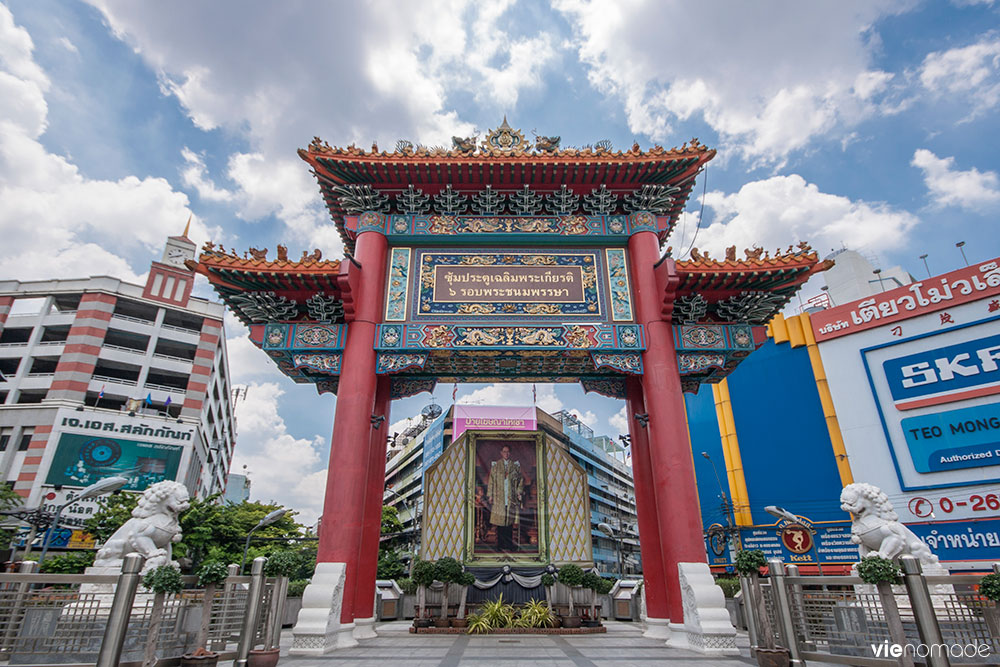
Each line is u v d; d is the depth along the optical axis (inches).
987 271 932.0
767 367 1181.1
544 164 612.7
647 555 602.2
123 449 1731.1
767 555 1076.5
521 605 705.6
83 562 881.5
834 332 1096.8
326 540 488.7
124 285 1985.7
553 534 753.6
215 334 2116.1
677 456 520.7
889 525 436.8
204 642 321.7
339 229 719.1
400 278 611.5
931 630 283.0
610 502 3159.5
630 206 650.8
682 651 458.6
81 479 1637.6
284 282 557.3
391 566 1768.0
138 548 402.0
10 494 1318.9
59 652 293.1
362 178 631.8
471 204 650.8
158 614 299.6
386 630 633.0
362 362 550.9
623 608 791.1
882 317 1039.0
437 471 786.8
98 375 1863.9
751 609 375.9
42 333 1888.5
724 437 1211.2
